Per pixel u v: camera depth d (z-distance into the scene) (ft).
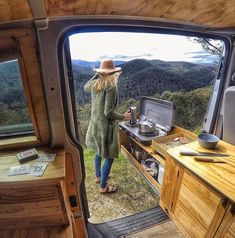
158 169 7.32
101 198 7.39
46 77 3.30
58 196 3.11
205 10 3.19
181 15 3.53
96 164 7.95
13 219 3.22
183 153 4.78
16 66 3.30
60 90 3.47
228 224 3.67
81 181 4.41
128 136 9.12
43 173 3.05
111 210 6.80
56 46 3.19
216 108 6.76
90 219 6.41
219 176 4.00
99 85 6.28
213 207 4.00
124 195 7.53
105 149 6.81
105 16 3.34
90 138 7.31
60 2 2.35
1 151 3.72
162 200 5.97
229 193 3.56
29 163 3.33
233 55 6.00
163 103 8.09
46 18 2.85
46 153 3.64
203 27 4.57
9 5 2.14
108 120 6.62
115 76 6.28
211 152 4.83
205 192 4.15
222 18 3.79
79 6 2.65
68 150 3.97
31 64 3.15
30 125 3.92
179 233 5.69
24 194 3.03
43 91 3.40
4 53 3.01
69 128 3.83
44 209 3.18
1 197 3.01
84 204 5.02
